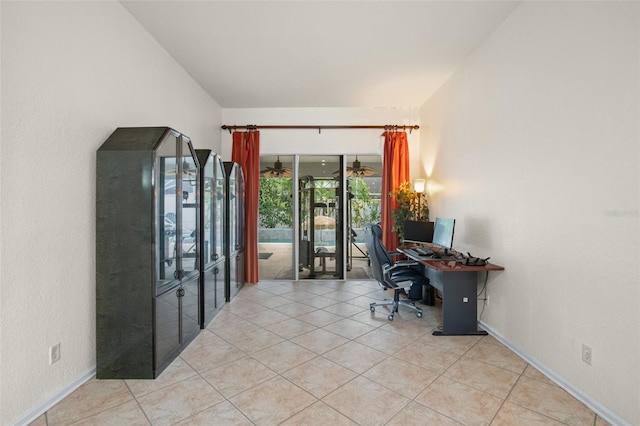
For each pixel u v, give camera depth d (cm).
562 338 242
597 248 212
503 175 318
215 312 399
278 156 598
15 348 192
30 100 201
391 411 209
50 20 215
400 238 542
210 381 247
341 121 585
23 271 197
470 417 203
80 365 241
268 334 340
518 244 295
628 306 192
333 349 304
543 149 262
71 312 232
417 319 388
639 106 185
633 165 189
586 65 220
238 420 201
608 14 204
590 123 217
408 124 583
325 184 600
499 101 325
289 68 427
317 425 196
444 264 343
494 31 335
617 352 198
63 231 225
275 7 301
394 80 464
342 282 579
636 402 187
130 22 306
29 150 200
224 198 449
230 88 492
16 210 192
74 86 236
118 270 249
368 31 341
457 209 422
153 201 248
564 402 219
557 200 247
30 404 201
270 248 604
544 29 261
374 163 598
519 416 204
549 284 256
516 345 297
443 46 369
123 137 263
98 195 250
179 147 297
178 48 373
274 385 241
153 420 201
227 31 339
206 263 364
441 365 272
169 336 275
